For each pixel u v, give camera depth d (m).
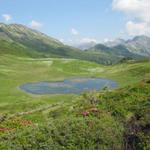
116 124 21.27
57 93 96.94
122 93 30.14
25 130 20.20
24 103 69.62
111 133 19.88
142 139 19.56
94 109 26.78
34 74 154.88
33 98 84.00
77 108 32.66
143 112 22.61
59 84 122.69
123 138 20.08
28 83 125.69
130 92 29.94
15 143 18.27
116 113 24.42
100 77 145.00
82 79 140.75
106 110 26.38
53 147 18.16
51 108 46.62
